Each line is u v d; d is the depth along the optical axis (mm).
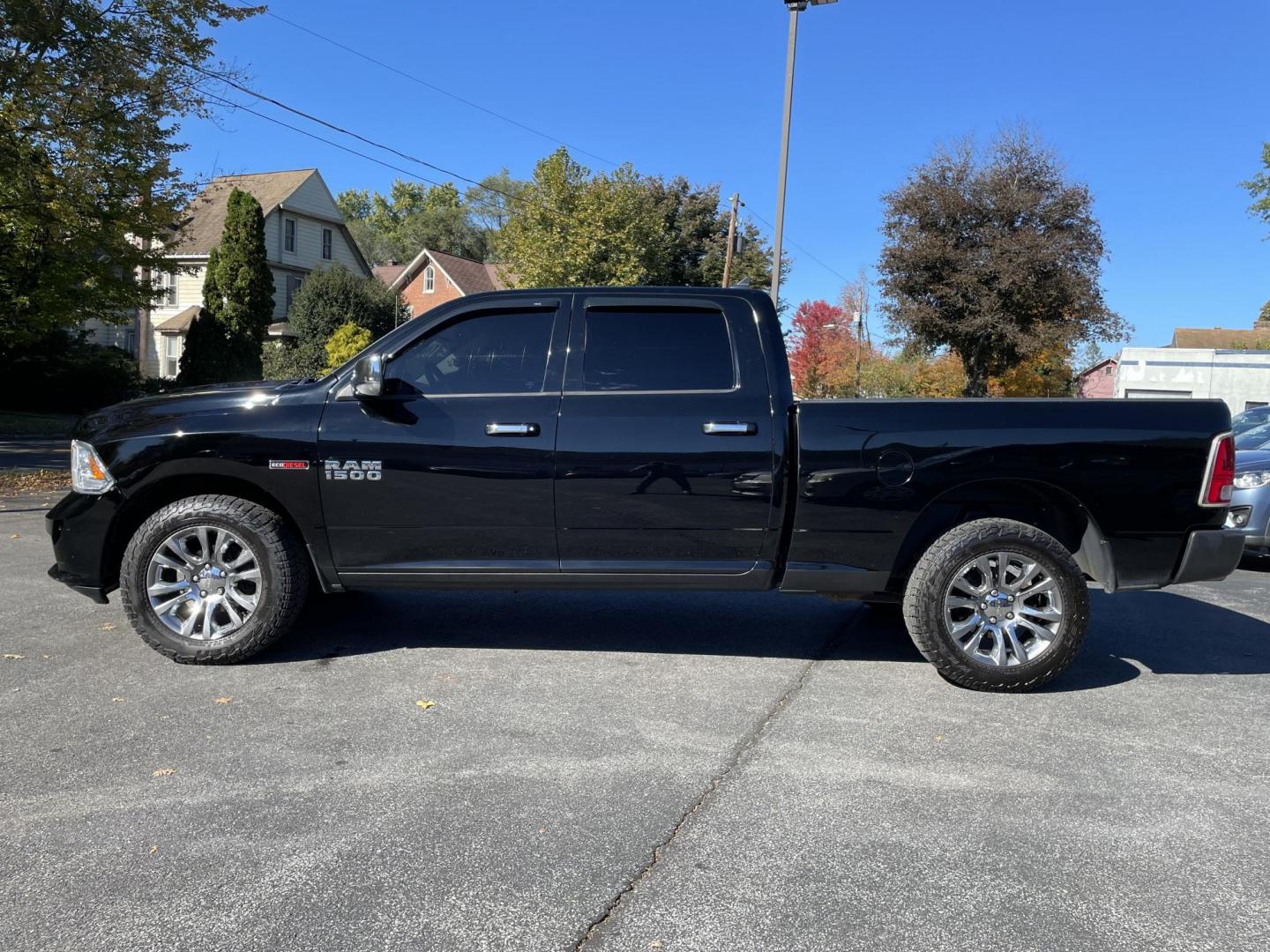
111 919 2455
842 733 3910
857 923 2500
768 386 4559
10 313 14352
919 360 30562
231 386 4816
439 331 4676
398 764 3480
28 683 4309
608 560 4578
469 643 5152
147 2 13352
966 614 4699
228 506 4531
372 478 4508
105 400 28766
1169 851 2930
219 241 37656
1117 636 5676
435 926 2447
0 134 12133
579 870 2750
